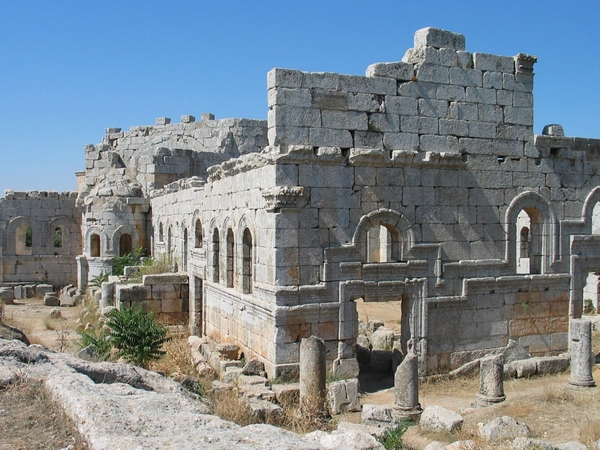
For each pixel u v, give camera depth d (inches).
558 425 595.8
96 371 487.8
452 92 848.3
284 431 337.4
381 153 792.9
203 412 379.9
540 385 781.3
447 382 826.8
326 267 775.7
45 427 361.4
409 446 563.8
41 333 1196.5
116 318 900.0
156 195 1583.4
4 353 483.8
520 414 631.8
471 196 858.1
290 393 704.4
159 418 345.1
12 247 1793.8
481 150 864.3
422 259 829.2
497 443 536.4
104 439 311.1
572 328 754.2
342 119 788.0
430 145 832.9
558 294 921.5
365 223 795.4
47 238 1830.7
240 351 884.6
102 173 1827.0
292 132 765.3
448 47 851.4
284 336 760.3
